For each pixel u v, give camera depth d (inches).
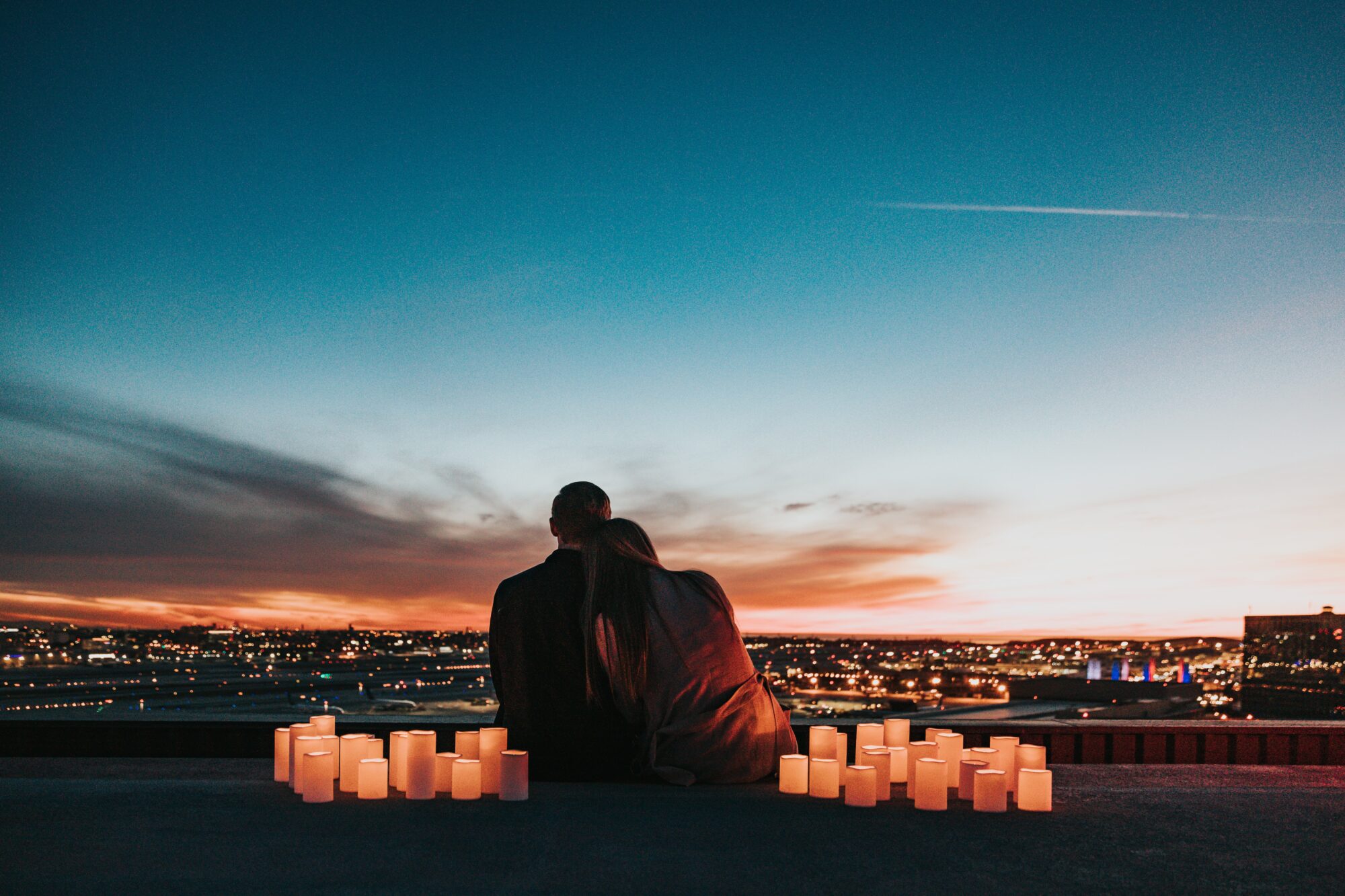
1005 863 107.2
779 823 124.6
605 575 158.7
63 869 97.4
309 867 99.8
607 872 100.3
